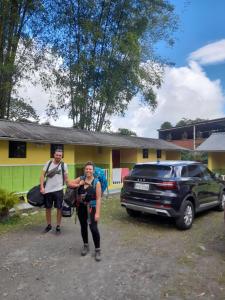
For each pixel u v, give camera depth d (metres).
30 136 11.79
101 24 18.59
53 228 7.78
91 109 20.00
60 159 7.41
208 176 9.45
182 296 4.28
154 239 6.96
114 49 18.50
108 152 16.55
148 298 4.22
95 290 4.44
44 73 17.78
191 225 8.06
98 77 18.86
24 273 5.01
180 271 5.14
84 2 17.56
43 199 7.36
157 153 20.45
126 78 19.03
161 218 9.05
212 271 5.16
